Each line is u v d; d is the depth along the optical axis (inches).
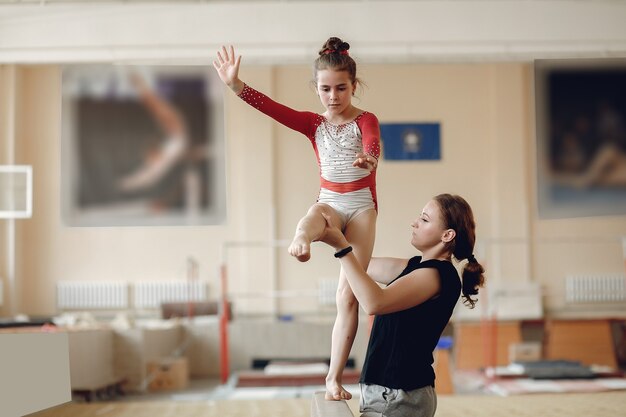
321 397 136.9
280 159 608.1
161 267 601.9
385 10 462.9
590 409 304.7
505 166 609.3
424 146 607.2
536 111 611.5
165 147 605.0
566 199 611.8
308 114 136.1
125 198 603.5
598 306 611.2
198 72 606.2
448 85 611.8
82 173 601.9
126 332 423.2
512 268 608.4
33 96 601.6
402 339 119.0
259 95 134.5
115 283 596.7
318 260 605.0
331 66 130.5
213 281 601.6
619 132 612.1
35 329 361.1
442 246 124.3
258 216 603.5
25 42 476.4
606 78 612.4
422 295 117.1
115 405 337.7
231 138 606.5
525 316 599.8
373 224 132.6
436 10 460.8
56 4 413.4
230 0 424.5
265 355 518.9
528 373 441.1
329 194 132.9
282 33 464.4
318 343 519.5
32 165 600.1
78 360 361.7
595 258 611.8
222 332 468.8
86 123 603.2
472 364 534.9
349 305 134.9
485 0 459.2
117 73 604.1
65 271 599.5
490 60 496.1
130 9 472.7
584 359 545.3
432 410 121.6
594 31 453.7
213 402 347.6
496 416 288.5
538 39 455.8
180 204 605.0
